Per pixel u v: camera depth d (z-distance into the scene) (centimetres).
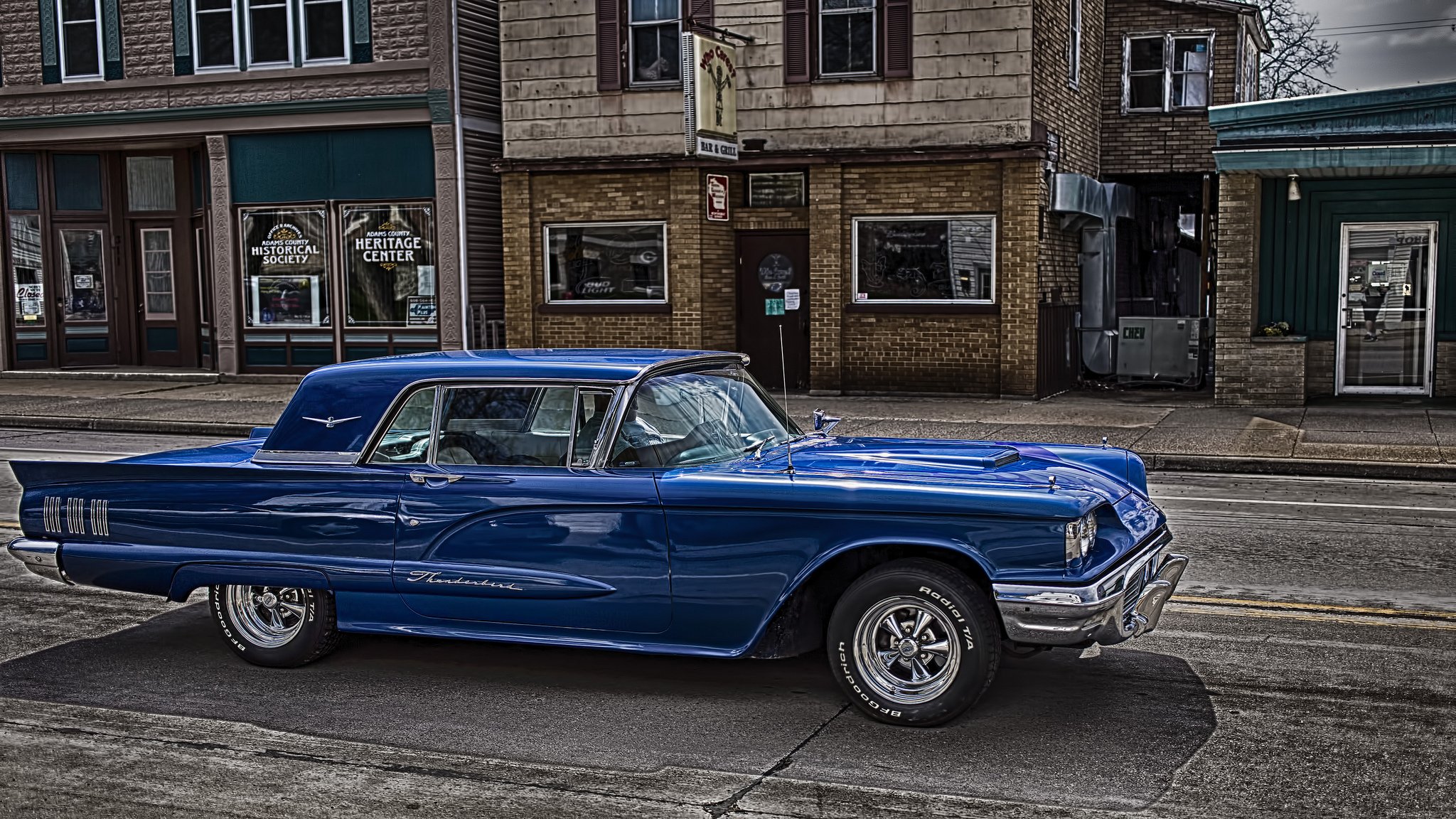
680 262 1991
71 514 676
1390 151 1565
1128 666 647
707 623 581
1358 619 732
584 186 2042
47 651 702
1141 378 2062
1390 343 1780
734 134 1886
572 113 2033
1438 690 606
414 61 2094
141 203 2392
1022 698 600
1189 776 504
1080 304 2130
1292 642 688
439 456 622
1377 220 1756
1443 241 1734
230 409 1875
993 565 539
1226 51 2198
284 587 642
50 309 2380
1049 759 525
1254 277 1794
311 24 2152
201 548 652
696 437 616
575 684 634
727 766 522
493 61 2194
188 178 2364
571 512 594
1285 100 1617
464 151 2122
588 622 599
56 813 483
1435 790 488
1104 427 1573
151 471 662
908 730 559
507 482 603
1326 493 1198
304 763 533
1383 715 571
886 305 1922
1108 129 2259
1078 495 548
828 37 1906
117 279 2406
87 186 2384
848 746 542
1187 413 1692
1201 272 2212
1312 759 520
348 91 2131
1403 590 802
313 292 2219
